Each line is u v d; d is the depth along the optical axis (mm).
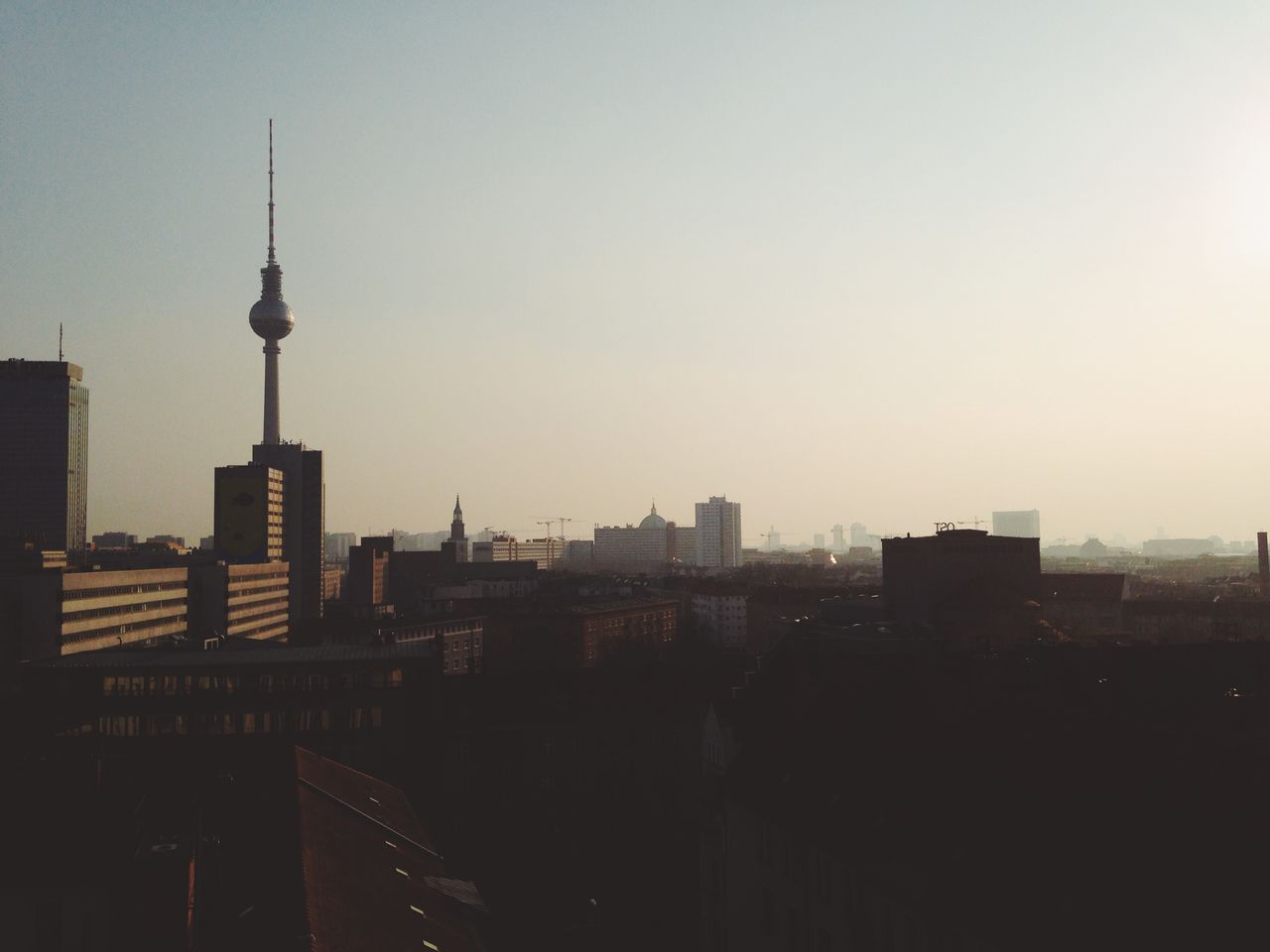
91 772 51406
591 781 102750
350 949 32688
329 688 97625
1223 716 51750
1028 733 47156
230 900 47844
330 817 50812
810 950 52875
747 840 62031
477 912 48500
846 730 58969
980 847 41094
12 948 43156
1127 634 179125
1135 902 33219
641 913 76562
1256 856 31953
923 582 180750
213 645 121625
